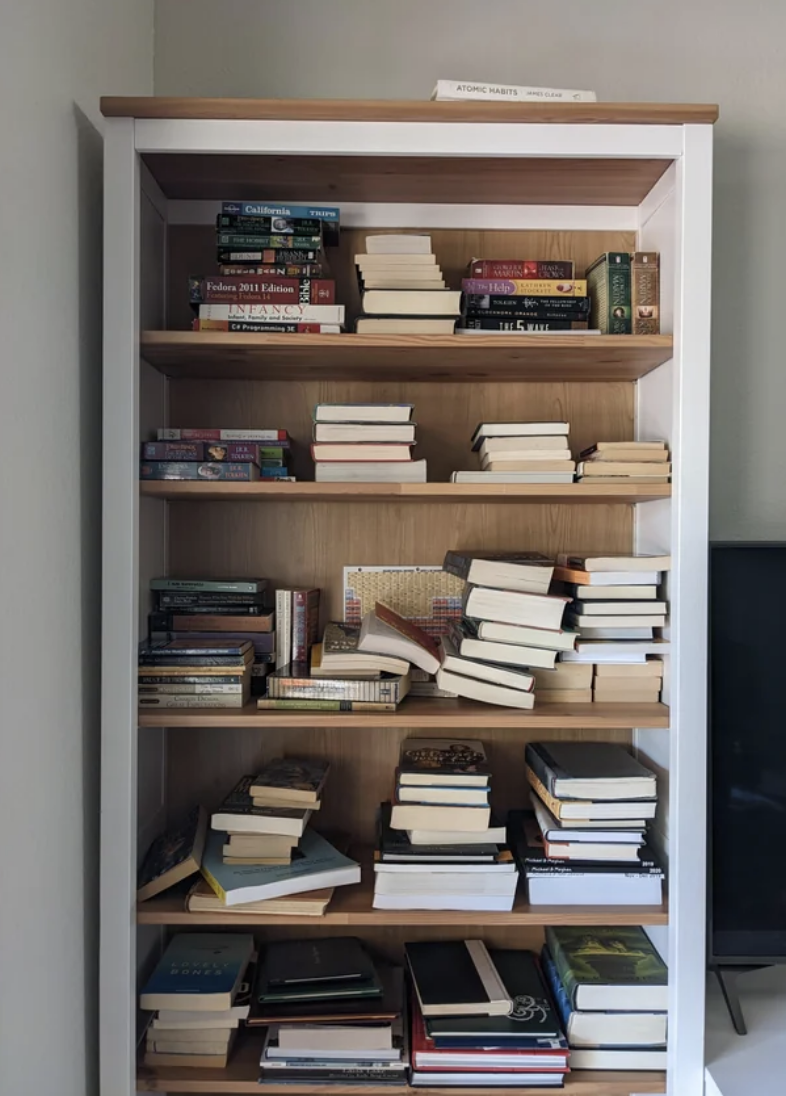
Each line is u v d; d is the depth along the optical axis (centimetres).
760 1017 151
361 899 146
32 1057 117
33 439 118
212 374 164
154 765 159
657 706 148
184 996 141
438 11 171
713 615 141
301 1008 144
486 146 137
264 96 170
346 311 167
